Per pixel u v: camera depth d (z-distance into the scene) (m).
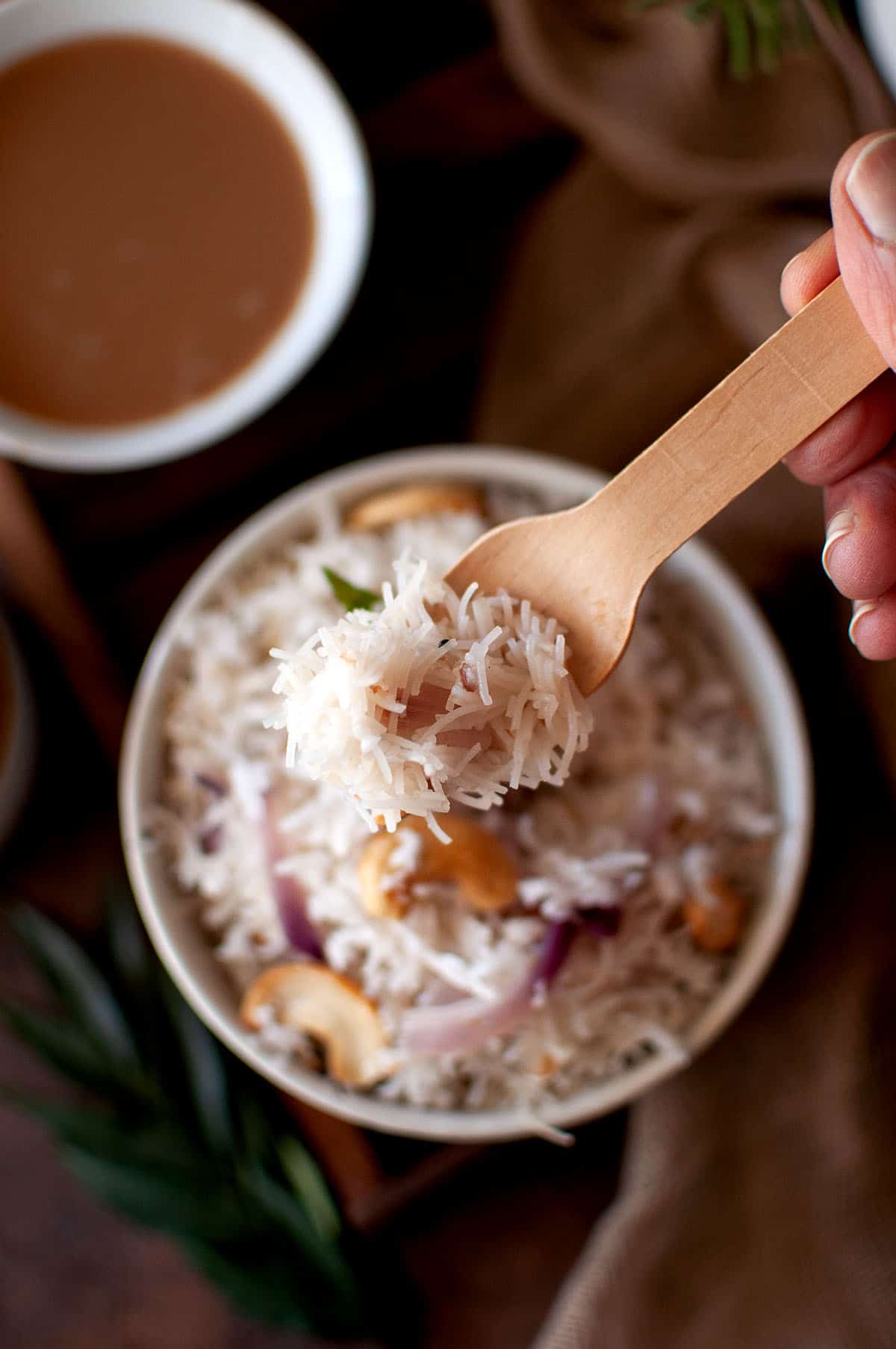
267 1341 0.41
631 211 0.39
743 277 0.38
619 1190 0.41
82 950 0.40
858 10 0.34
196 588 0.35
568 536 0.29
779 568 0.39
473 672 0.28
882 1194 0.36
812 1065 0.37
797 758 0.35
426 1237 0.41
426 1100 0.34
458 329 0.41
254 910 0.35
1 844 0.41
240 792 0.34
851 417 0.31
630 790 0.35
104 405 0.38
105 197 0.38
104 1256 0.41
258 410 0.38
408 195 0.41
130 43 0.38
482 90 0.40
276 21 0.40
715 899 0.34
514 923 0.33
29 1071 0.41
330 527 0.36
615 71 0.38
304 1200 0.39
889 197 0.27
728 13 0.34
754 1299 0.36
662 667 0.36
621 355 0.40
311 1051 0.34
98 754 0.41
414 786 0.27
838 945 0.38
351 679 0.27
